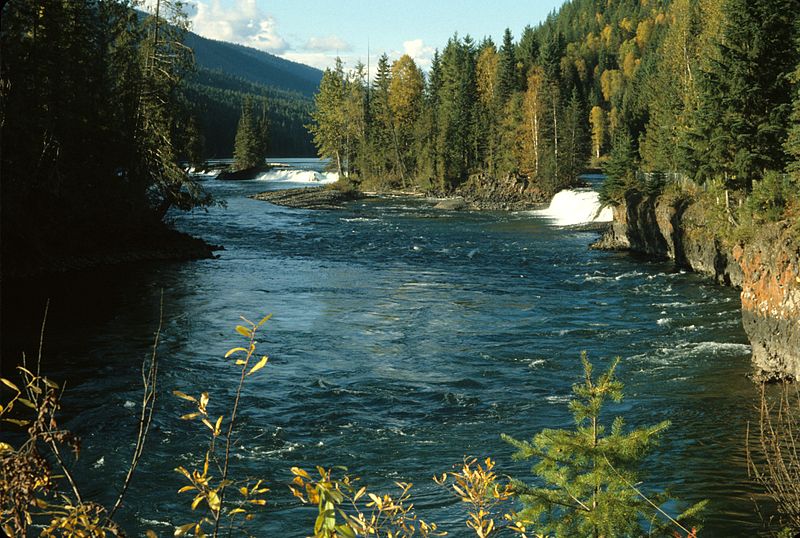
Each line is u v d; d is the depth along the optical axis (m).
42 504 3.34
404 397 19.03
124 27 45.41
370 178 110.94
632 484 6.55
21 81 35.72
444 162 99.69
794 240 21.33
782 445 15.09
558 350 23.50
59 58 38.22
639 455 6.68
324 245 50.00
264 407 18.14
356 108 117.00
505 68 109.94
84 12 41.59
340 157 120.88
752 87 34.97
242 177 133.88
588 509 6.57
